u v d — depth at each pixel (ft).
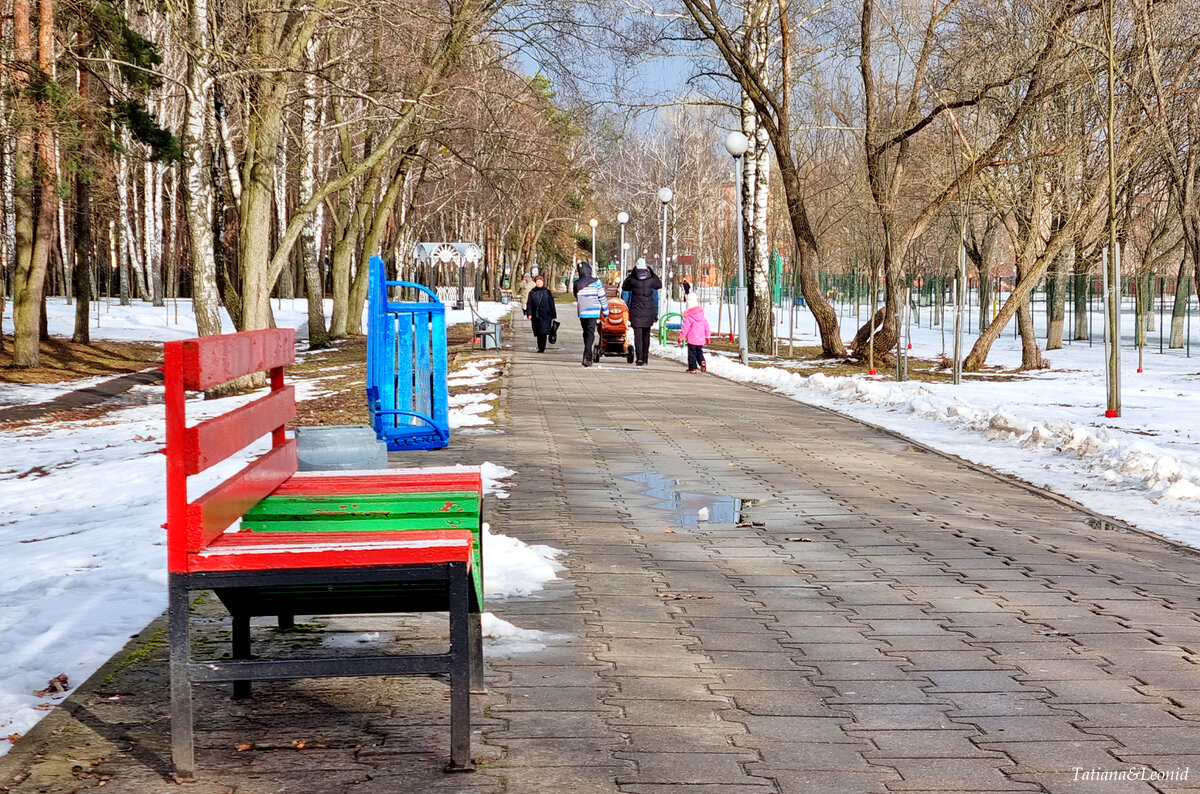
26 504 37.73
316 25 78.95
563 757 13.28
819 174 122.93
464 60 97.09
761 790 12.37
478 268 223.71
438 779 12.57
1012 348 125.59
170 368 12.37
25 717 14.60
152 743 13.67
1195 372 87.10
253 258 80.43
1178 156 78.07
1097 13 68.54
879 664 17.21
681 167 230.48
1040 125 76.69
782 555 25.03
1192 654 17.81
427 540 13.07
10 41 93.61
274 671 12.62
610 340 93.56
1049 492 33.68
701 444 43.39
